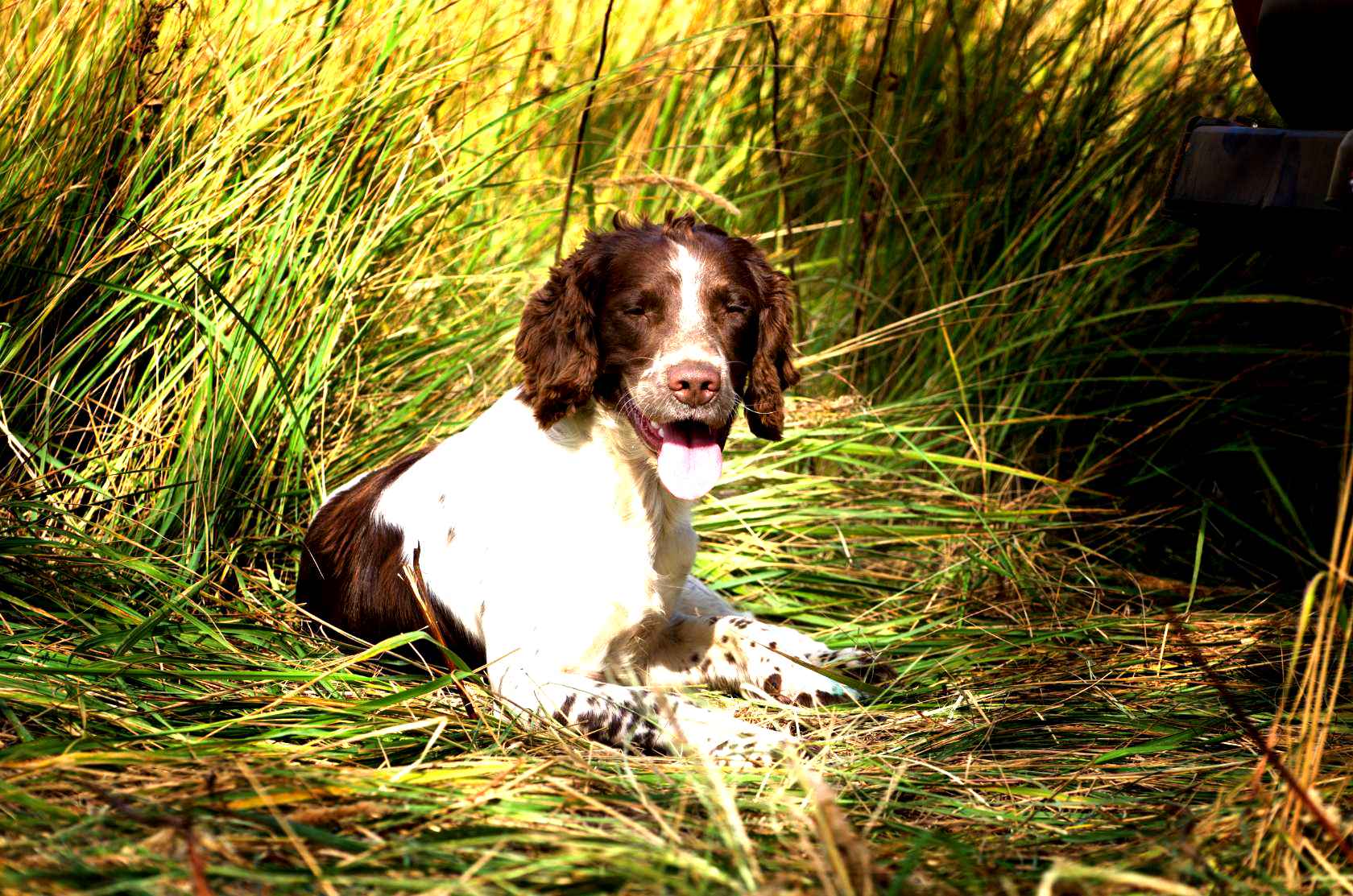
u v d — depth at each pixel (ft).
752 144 18.94
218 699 9.32
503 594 10.71
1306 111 10.34
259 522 12.98
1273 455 14.38
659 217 18.63
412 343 15.39
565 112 17.42
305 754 8.45
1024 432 15.76
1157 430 15.15
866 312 17.26
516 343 11.28
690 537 11.54
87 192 13.00
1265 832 7.22
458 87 14.98
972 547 14.16
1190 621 12.39
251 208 13.28
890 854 7.34
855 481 15.10
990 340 16.24
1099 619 12.48
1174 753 9.34
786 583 13.89
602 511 10.89
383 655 11.63
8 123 12.79
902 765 8.85
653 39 19.56
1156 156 16.02
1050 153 16.94
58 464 11.90
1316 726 7.50
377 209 14.33
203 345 12.77
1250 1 10.42
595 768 8.85
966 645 12.20
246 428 12.37
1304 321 13.64
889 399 16.71
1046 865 7.30
